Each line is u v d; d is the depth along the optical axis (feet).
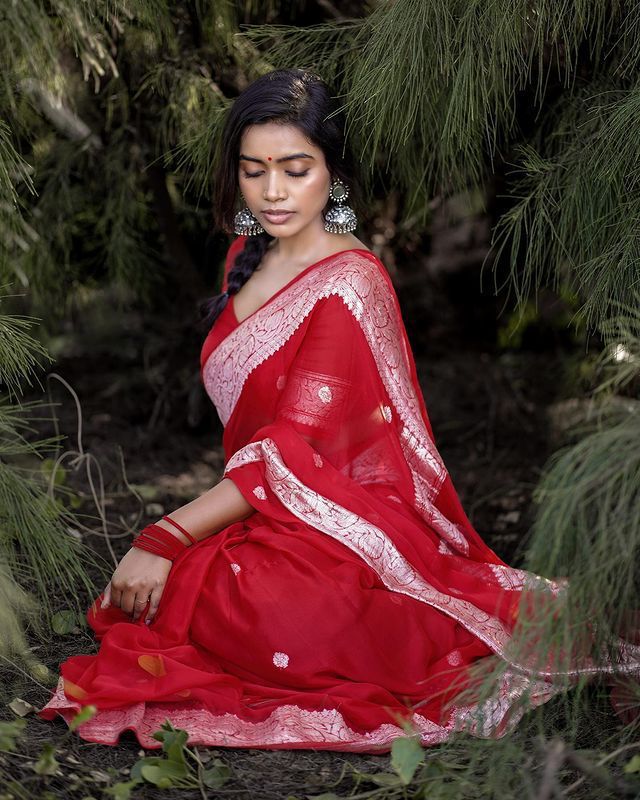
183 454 12.71
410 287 15.81
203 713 6.81
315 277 7.86
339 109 7.77
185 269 12.66
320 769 6.46
